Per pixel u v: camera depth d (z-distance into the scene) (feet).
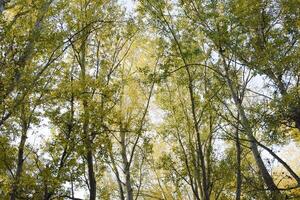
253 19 29.32
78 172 25.77
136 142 34.73
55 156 25.58
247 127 27.94
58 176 24.53
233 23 29.22
